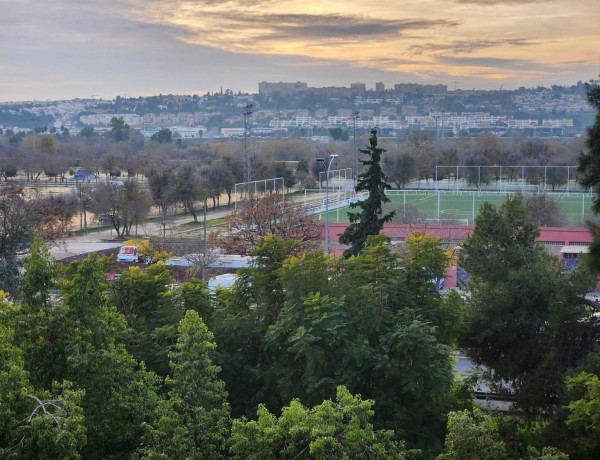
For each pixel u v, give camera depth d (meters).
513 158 133.75
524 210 27.50
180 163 151.88
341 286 24.97
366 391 23.59
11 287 44.66
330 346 22.98
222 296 26.61
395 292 24.67
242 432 17.86
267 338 24.00
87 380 18.48
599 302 32.03
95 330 19.00
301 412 17.67
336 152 164.38
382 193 35.53
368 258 25.31
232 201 120.56
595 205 26.17
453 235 60.56
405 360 22.84
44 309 19.39
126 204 86.50
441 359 22.98
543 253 27.17
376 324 23.62
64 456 15.95
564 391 23.14
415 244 26.78
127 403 18.67
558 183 112.62
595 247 24.75
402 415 22.92
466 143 171.00
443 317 25.56
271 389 24.67
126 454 18.83
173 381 18.53
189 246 62.66
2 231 47.66
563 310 24.66
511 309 26.06
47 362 18.98
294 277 24.72
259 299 26.25
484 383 32.91
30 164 144.12
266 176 114.56
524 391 25.08
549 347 25.28
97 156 185.50
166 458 16.89
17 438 15.95
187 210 107.31
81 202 91.19
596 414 20.05
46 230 64.06
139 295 25.81
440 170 132.62
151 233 84.38
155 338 24.22
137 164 142.38
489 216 27.09
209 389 18.77
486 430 17.33
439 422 23.66
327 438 16.39
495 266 26.52
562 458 17.02
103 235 86.75
